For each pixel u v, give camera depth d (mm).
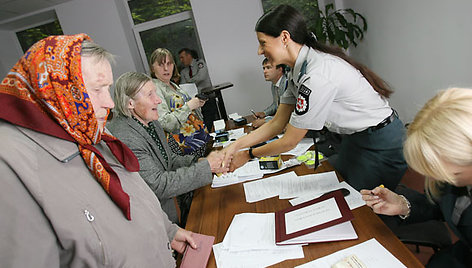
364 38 3473
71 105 612
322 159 1445
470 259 857
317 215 924
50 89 586
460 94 629
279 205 1108
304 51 1086
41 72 573
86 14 3941
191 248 922
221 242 960
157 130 1509
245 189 1306
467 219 779
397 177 1239
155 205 844
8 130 557
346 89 1057
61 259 583
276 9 1073
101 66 683
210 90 3064
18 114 562
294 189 1206
